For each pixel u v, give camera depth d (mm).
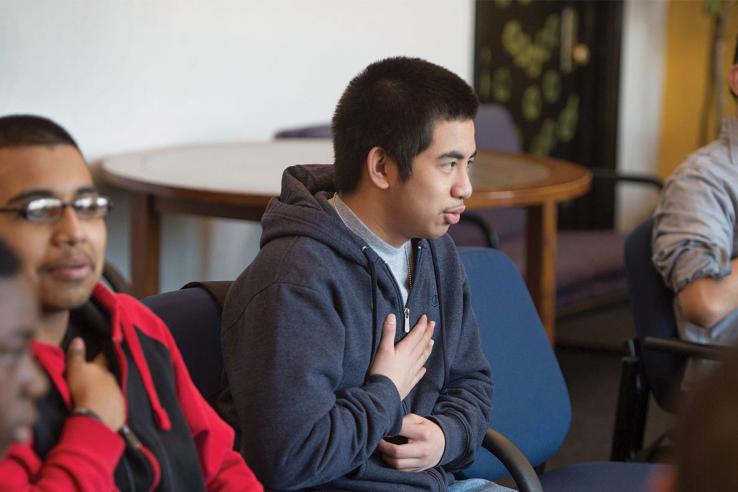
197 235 4820
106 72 4328
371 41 5453
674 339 3014
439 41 5887
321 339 2066
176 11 4539
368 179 2201
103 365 1714
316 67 5188
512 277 2787
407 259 2297
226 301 2188
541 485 2461
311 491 2109
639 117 7270
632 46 7102
